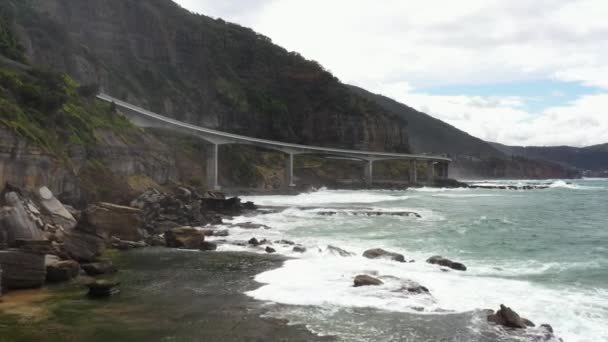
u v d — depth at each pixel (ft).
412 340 48.26
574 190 484.74
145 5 520.42
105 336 48.47
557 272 81.00
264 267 82.48
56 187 126.82
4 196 93.56
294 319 54.13
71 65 336.29
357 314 56.03
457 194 391.04
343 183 495.00
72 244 84.33
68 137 151.43
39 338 47.78
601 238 123.03
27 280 66.18
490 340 48.42
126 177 191.83
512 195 376.48
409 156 576.61
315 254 95.14
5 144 105.91
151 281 72.08
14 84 142.72
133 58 479.82
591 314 57.31
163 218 139.74
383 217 175.52
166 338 48.01
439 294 65.36
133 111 289.53
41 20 341.41
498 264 88.48
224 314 55.77
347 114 636.07
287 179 451.12
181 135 373.40
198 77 548.72
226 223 151.84
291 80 653.30
